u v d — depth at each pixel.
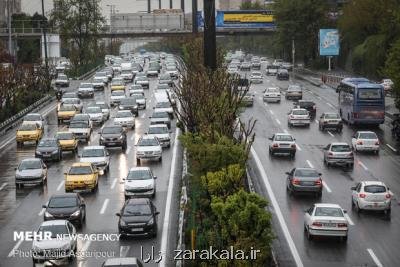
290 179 114.75
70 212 95.00
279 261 81.44
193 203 85.19
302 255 83.69
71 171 120.00
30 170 124.25
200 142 98.44
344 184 123.06
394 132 174.38
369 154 152.62
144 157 143.50
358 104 187.00
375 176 130.00
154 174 131.62
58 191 120.25
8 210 107.88
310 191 112.56
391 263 81.00
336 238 90.38
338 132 180.75
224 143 97.38
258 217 62.28
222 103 110.88
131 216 90.38
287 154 149.75
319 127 186.38
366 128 187.75
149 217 90.25
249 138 167.88
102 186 123.06
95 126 195.50
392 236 92.19
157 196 113.56
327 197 113.50
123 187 121.94
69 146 154.88
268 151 154.12
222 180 80.06
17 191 121.06
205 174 92.19
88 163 123.69
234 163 94.81
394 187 121.31
